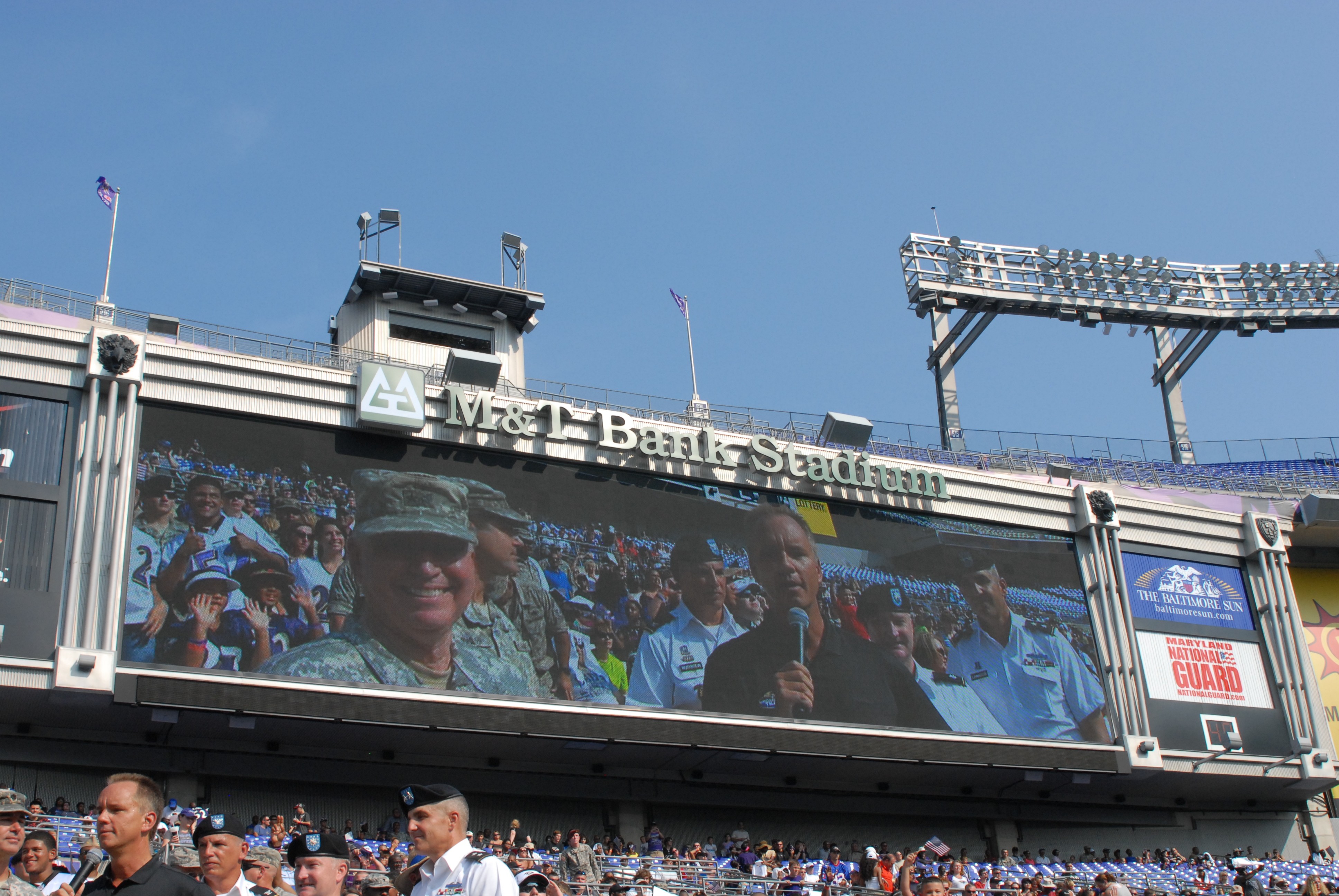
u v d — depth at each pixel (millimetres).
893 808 42031
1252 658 46156
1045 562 43531
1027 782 41562
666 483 38625
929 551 41594
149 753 32844
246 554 32562
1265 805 47781
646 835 38500
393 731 33344
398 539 34438
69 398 32500
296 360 36281
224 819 9633
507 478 36531
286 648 32094
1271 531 48125
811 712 37500
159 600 31297
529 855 30734
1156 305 58000
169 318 34875
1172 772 42719
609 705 35156
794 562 39281
